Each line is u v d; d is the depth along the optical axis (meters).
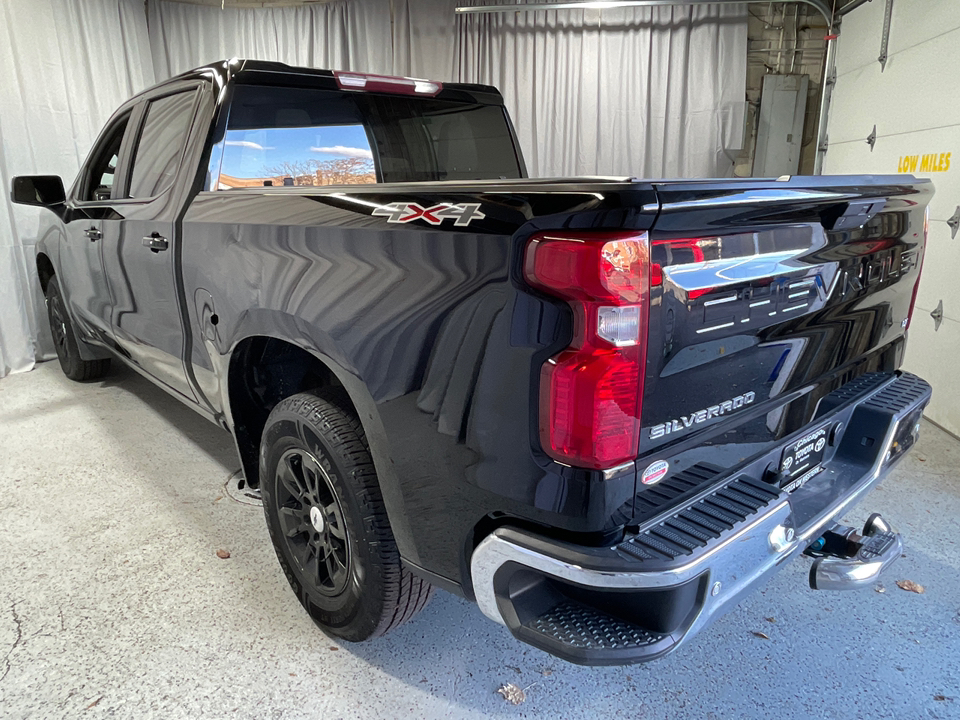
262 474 2.00
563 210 1.08
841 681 1.78
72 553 2.39
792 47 6.61
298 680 1.78
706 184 1.12
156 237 2.40
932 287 3.98
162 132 2.55
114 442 3.45
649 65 6.32
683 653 1.89
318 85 2.38
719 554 1.20
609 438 1.11
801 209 1.34
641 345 1.10
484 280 1.21
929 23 4.19
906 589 2.19
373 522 1.62
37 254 4.20
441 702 1.71
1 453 3.30
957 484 2.96
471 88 2.84
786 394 1.55
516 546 1.22
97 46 5.51
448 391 1.30
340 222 1.53
